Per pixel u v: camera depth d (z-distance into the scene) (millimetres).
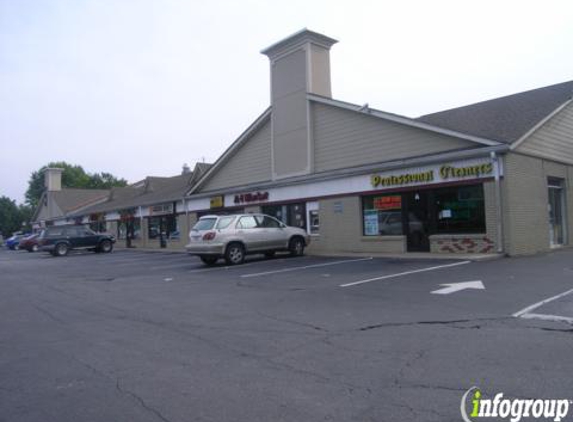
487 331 6297
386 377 4848
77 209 55000
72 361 5930
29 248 42188
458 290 9258
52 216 60656
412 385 4605
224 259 18438
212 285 11914
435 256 15383
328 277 12102
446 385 4559
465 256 14641
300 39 22047
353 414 4051
